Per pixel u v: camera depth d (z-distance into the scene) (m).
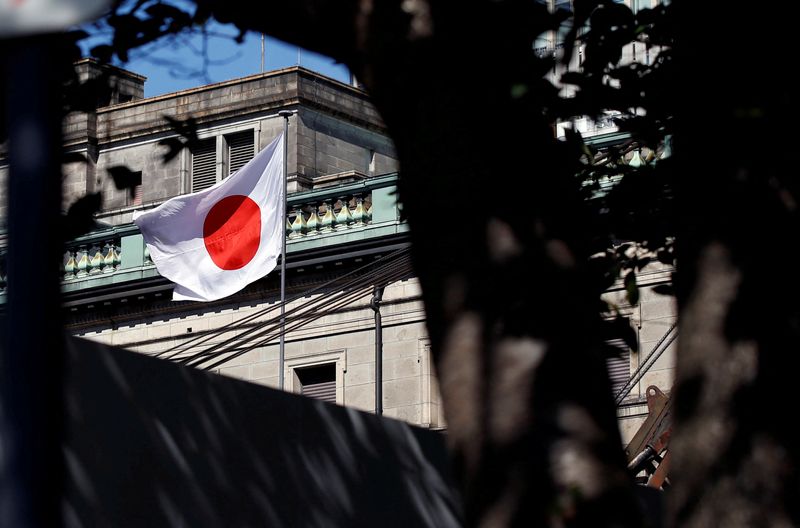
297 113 39.56
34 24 3.04
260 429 7.99
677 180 5.75
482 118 5.11
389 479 8.97
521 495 4.81
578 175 9.80
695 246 5.52
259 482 7.84
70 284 35.12
